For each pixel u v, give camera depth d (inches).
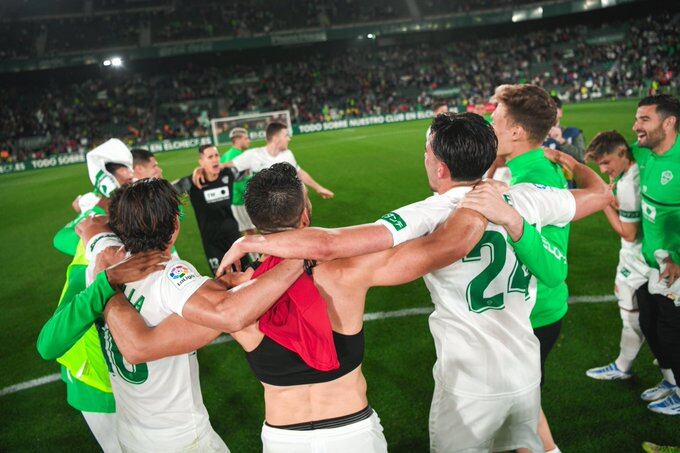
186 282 65.8
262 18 1550.2
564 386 138.0
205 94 1433.3
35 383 167.8
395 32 1502.2
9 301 254.1
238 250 63.7
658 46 1272.1
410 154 611.5
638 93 1116.5
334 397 68.0
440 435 80.1
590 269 216.7
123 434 82.6
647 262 121.8
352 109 1278.3
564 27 1598.2
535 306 87.0
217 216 205.0
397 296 207.5
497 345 74.2
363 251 61.7
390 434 125.0
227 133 1143.0
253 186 64.9
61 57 1326.3
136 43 1433.3
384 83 1435.8
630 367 137.3
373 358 161.8
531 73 1412.4
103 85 1439.5
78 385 95.2
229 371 163.0
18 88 1414.9
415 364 156.6
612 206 129.4
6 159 1061.8
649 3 1449.3
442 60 1545.3
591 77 1258.0
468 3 1581.0
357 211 365.7
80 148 1149.1
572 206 78.4
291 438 68.7
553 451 93.6
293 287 62.2
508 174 139.3
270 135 242.8
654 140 111.8
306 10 1579.7
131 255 74.2
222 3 1606.8
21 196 623.2
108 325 69.8
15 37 1411.2
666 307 115.0
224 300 61.2
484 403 74.9
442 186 71.9
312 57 1624.0
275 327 63.2
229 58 1593.3
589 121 719.1
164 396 77.9
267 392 70.3
